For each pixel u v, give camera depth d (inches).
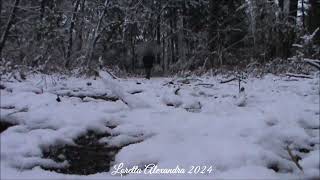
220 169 180.1
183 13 1032.8
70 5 808.3
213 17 900.0
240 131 213.3
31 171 188.7
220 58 723.4
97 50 855.1
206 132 217.2
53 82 400.8
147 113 248.1
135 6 863.1
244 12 880.9
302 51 554.3
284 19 696.4
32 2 670.5
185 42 1047.0
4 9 571.2
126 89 370.0
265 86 394.0
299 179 178.2
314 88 356.8
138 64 966.4
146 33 983.6
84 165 199.6
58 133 215.2
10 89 324.2
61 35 693.3
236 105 278.8
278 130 212.7
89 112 241.3
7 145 202.5
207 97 328.5
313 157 190.5
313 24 684.7
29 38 640.4
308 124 224.2
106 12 840.3
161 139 208.7
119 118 237.6
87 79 500.1
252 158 185.2
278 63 594.2
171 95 291.3
